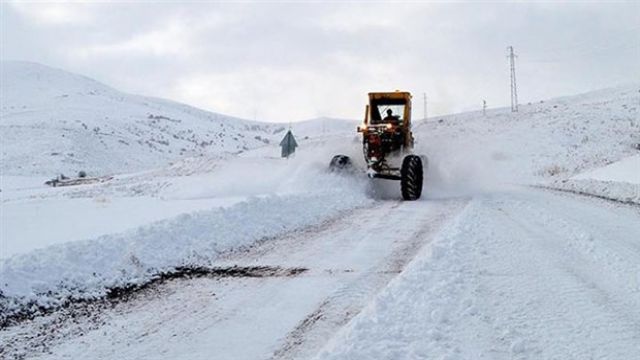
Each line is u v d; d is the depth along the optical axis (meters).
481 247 7.29
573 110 51.41
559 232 8.59
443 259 6.53
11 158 68.06
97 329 4.79
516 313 4.80
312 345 4.34
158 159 83.69
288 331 4.65
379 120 15.16
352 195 13.07
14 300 5.27
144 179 23.80
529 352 4.00
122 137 90.62
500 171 29.02
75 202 14.15
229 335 4.61
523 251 7.15
